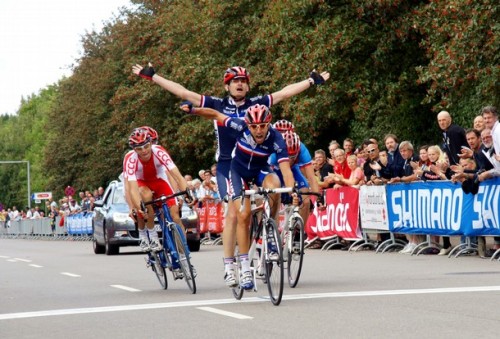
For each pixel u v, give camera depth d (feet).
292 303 38.83
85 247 119.85
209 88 146.00
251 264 43.19
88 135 217.77
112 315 37.45
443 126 67.56
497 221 59.41
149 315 36.88
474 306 35.24
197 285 50.62
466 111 102.22
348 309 35.86
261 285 48.14
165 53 163.02
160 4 189.16
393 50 118.11
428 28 101.76
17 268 73.05
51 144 247.29
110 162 205.36
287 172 40.09
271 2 125.90
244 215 39.75
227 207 41.91
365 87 115.96
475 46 86.22
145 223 49.11
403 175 72.84
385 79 118.42
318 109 116.16
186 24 155.33
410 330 29.81
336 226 80.23
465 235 62.85
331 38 112.78
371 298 39.29
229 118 40.91
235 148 40.70
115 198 95.09
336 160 80.33
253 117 38.93
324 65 113.80
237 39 147.13
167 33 160.35
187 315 36.29
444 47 90.99
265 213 39.88
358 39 115.24
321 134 141.90
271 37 120.16
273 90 123.65
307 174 49.19
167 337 30.73
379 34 115.75
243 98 45.03
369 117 117.39
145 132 48.65
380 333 29.45
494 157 58.65
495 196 59.41
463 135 66.95
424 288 42.57
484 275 48.52
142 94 164.35
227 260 41.52
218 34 148.66
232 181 40.52
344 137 140.05
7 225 263.70
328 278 50.83
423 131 121.08
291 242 46.21
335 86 115.24
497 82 86.89
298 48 117.39
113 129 205.67
